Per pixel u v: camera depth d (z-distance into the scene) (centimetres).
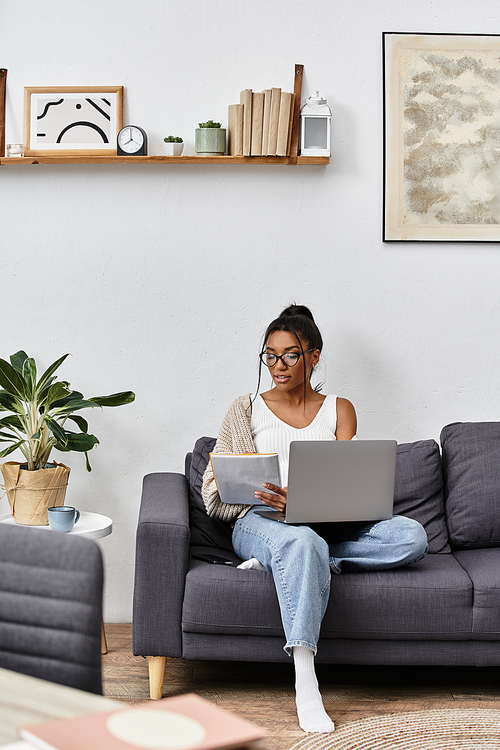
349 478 215
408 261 282
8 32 276
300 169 280
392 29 279
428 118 280
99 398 251
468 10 280
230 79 279
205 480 237
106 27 277
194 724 61
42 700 70
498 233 282
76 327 281
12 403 249
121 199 279
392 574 216
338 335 283
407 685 227
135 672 234
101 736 59
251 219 281
